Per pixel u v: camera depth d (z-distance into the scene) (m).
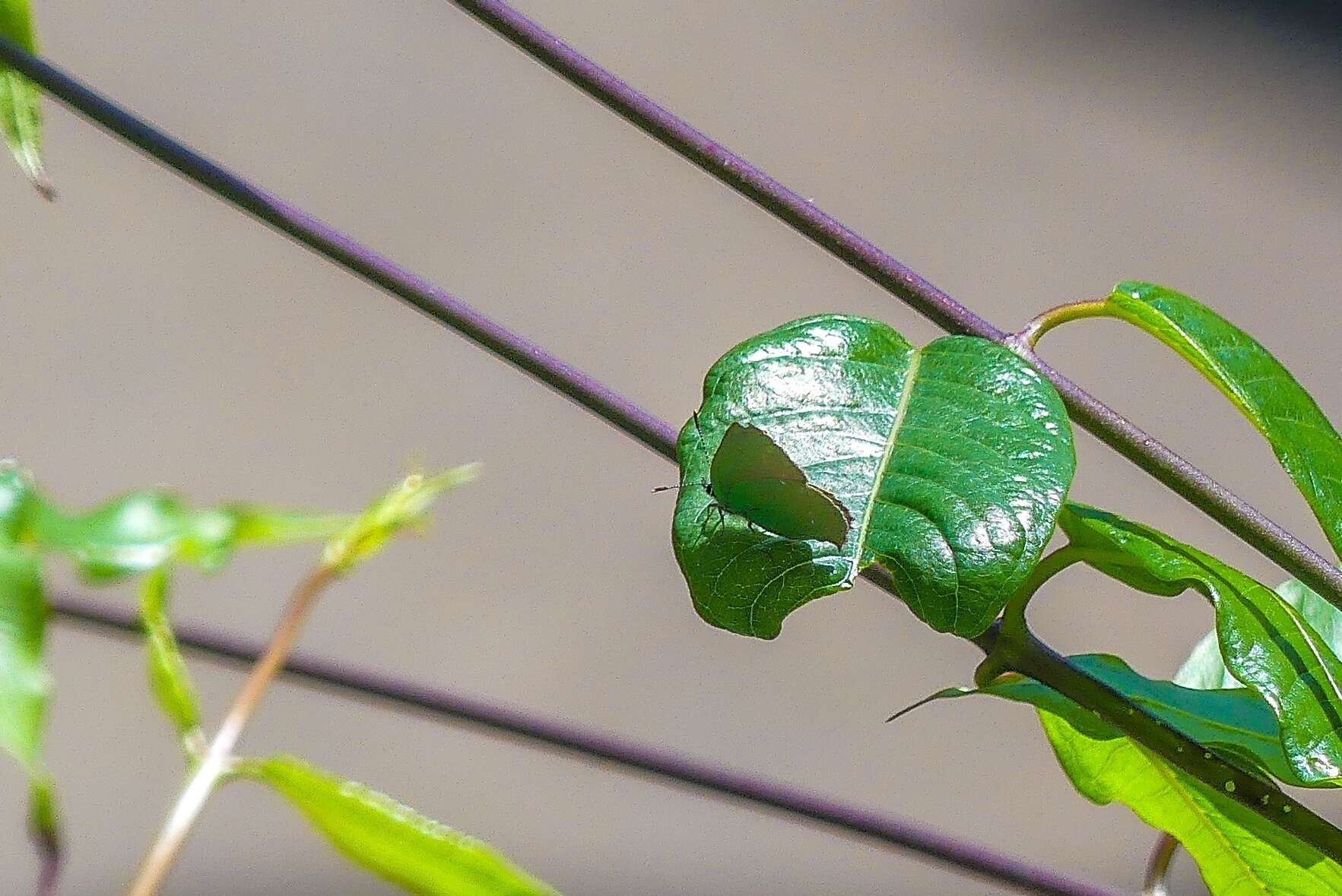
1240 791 0.88
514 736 0.91
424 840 0.78
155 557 0.83
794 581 0.84
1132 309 0.88
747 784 0.91
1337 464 0.87
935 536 0.84
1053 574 0.88
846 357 0.85
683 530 0.84
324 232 0.88
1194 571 0.86
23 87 0.93
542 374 0.87
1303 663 0.86
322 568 0.82
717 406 0.85
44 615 0.80
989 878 0.92
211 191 0.87
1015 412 0.85
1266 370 0.87
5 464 0.83
